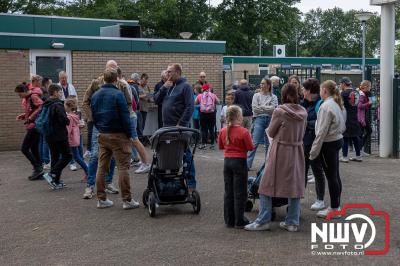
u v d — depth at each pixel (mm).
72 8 38000
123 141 8008
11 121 15016
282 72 16750
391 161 12492
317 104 7855
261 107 10758
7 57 14891
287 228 6887
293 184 6633
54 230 7156
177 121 8656
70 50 15781
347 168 11430
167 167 7777
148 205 7902
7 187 10039
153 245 6395
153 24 37875
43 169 11023
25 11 34719
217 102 15602
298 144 6688
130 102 9125
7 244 6594
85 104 8984
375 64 35906
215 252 6070
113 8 36812
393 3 12922
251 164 11133
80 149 10250
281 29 41250
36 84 10727
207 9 40219
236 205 6945
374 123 15719
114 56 16484
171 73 8680
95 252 6203
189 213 7895
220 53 18219
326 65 35000
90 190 8984
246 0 40375
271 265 5637
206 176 10727
